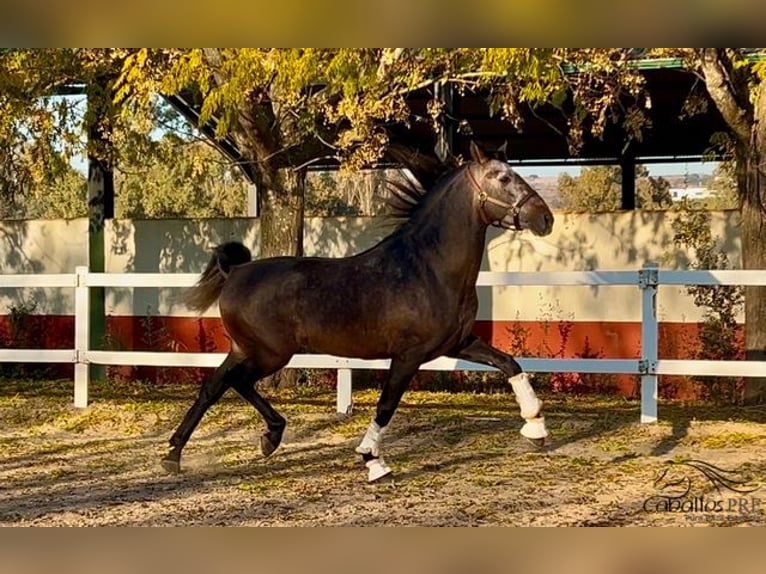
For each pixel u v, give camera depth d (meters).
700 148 16.73
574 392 12.97
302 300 6.70
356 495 6.46
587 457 7.76
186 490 6.66
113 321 14.30
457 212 6.51
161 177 22.92
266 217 12.30
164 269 14.24
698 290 12.30
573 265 13.21
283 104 10.34
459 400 11.58
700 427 9.07
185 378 13.94
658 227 12.95
